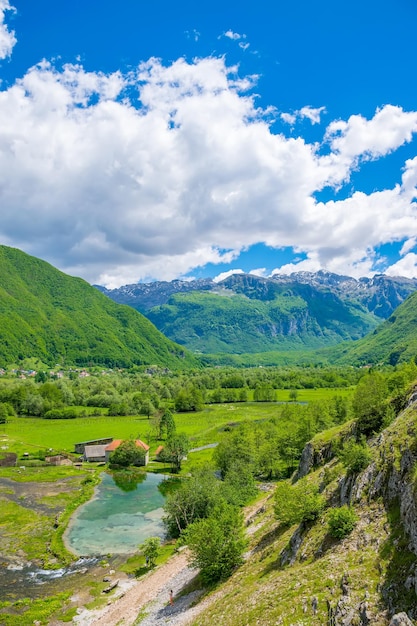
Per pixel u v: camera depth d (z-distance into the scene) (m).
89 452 158.38
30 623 58.12
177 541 82.56
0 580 70.94
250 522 77.81
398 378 102.75
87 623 57.81
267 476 122.25
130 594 64.44
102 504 109.19
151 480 131.88
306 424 125.81
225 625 41.41
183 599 56.97
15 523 96.69
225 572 58.16
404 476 43.19
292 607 38.16
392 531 39.38
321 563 42.25
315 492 58.84
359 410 87.69
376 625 31.27
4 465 147.88
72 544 85.19
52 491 121.00
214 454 129.00
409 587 32.12
